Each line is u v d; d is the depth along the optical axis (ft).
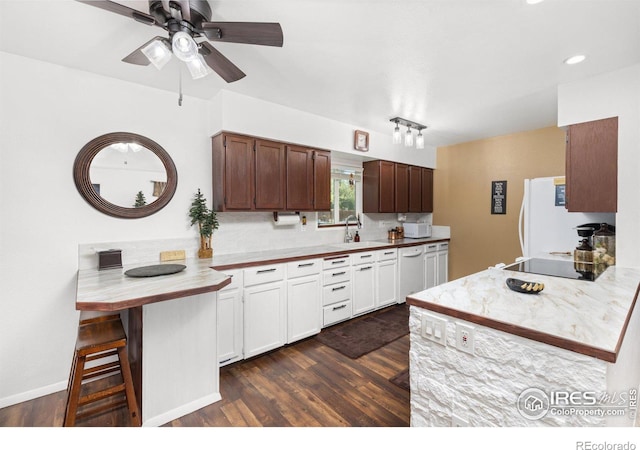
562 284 5.45
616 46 6.04
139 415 5.84
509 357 3.64
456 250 14.88
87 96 7.41
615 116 7.03
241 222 10.12
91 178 7.45
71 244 7.26
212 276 6.46
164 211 8.59
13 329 6.65
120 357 5.57
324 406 6.38
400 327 10.62
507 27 5.46
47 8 5.02
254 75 7.49
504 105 9.43
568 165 7.70
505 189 13.02
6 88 6.51
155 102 8.38
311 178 10.57
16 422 6.02
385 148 13.17
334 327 10.65
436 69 7.11
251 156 9.13
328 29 5.57
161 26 4.46
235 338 8.03
